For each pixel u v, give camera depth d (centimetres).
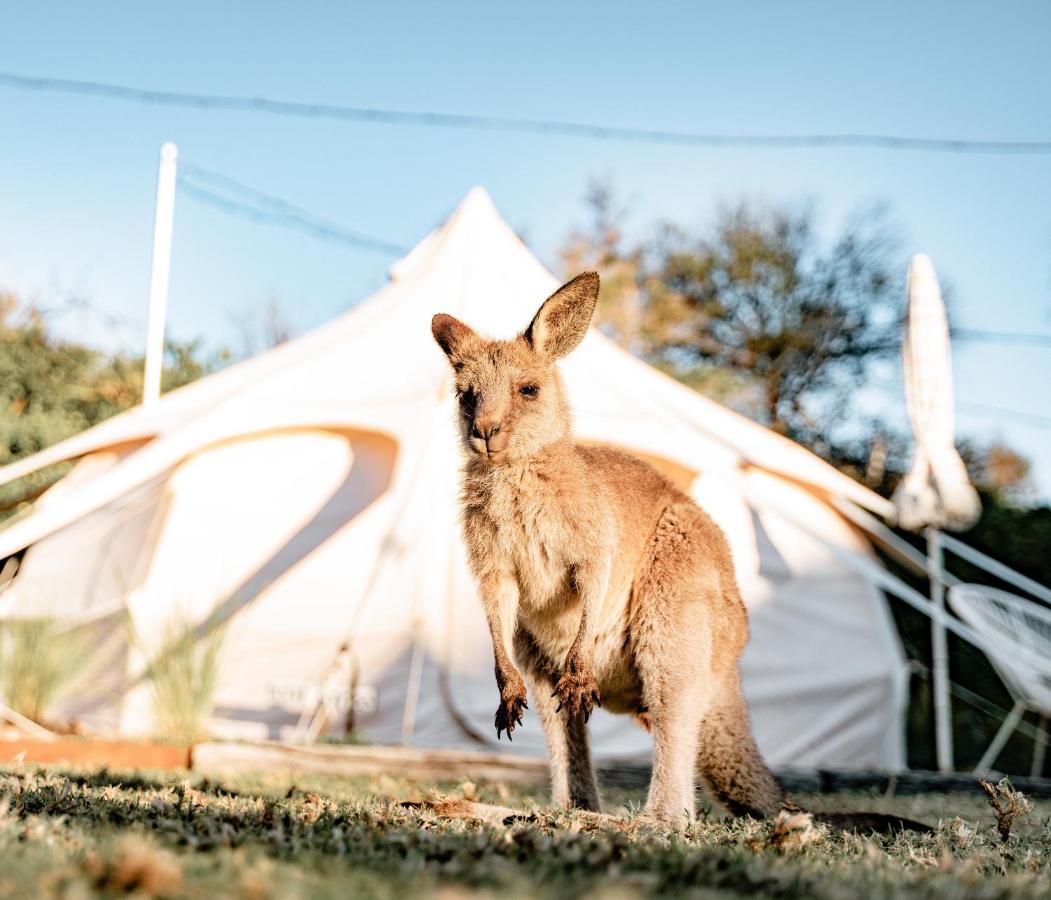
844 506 1195
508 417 487
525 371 503
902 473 2498
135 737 880
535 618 512
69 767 621
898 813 602
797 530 1120
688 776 486
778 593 1082
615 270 2856
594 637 477
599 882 252
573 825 384
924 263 1019
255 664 962
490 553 498
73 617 999
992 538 1612
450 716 925
